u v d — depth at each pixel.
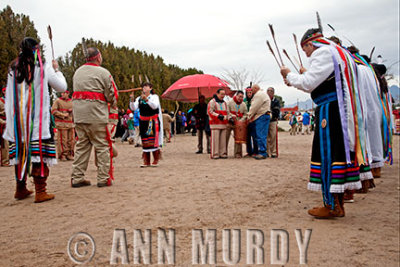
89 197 4.83
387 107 5.53
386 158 5.50
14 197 4.93
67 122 9.74
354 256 2.80
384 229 3.43
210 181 5.98
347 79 3.56
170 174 6.79
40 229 3.51
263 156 9.42
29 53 4.50
